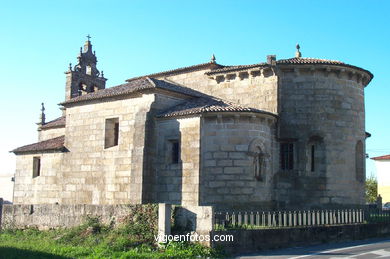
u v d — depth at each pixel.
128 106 29.92
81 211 23.94
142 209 20.52
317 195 28.39
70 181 32.44
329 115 29.14
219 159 26.50
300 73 29.45
